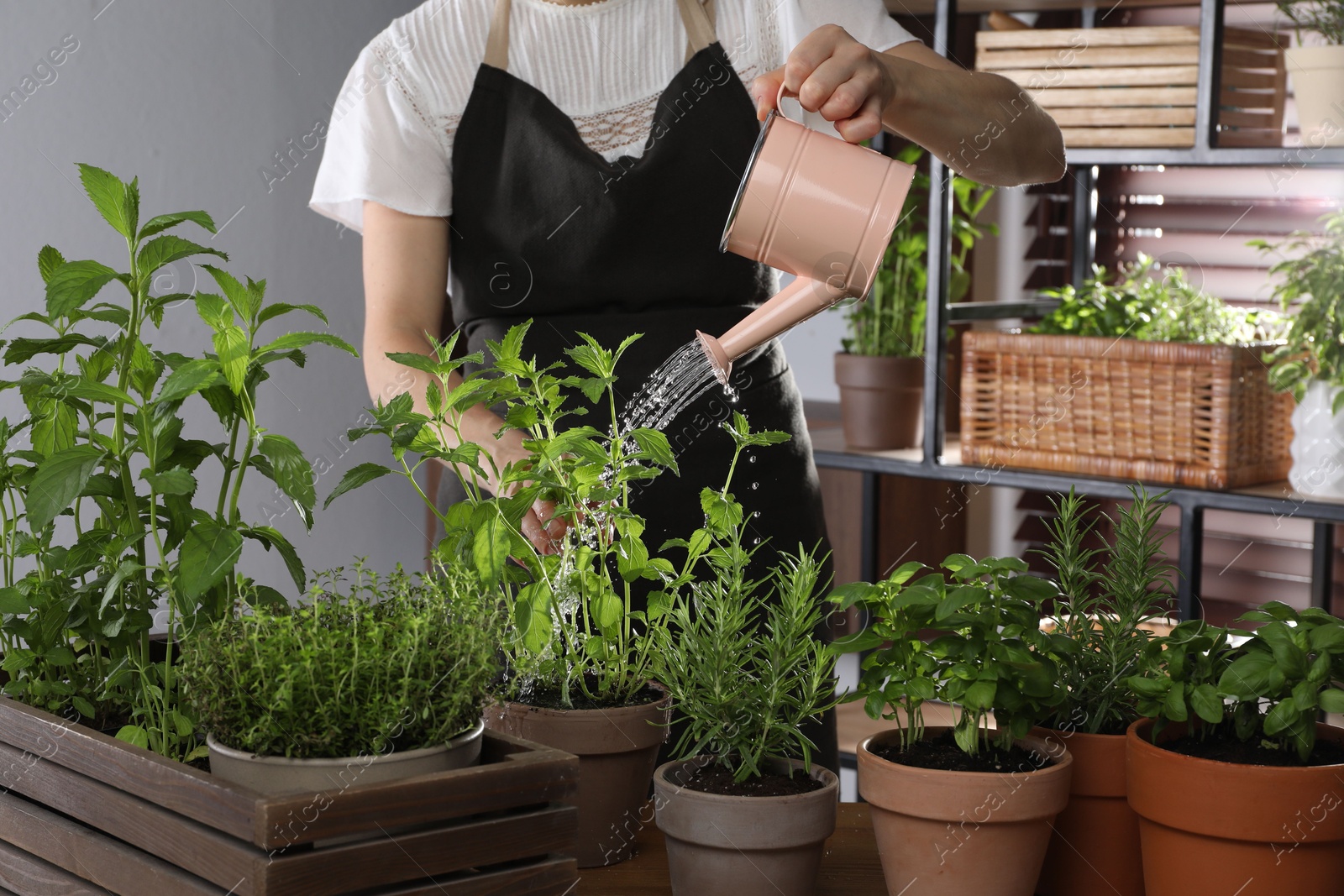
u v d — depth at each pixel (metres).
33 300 2.06
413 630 0.70
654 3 1.37
